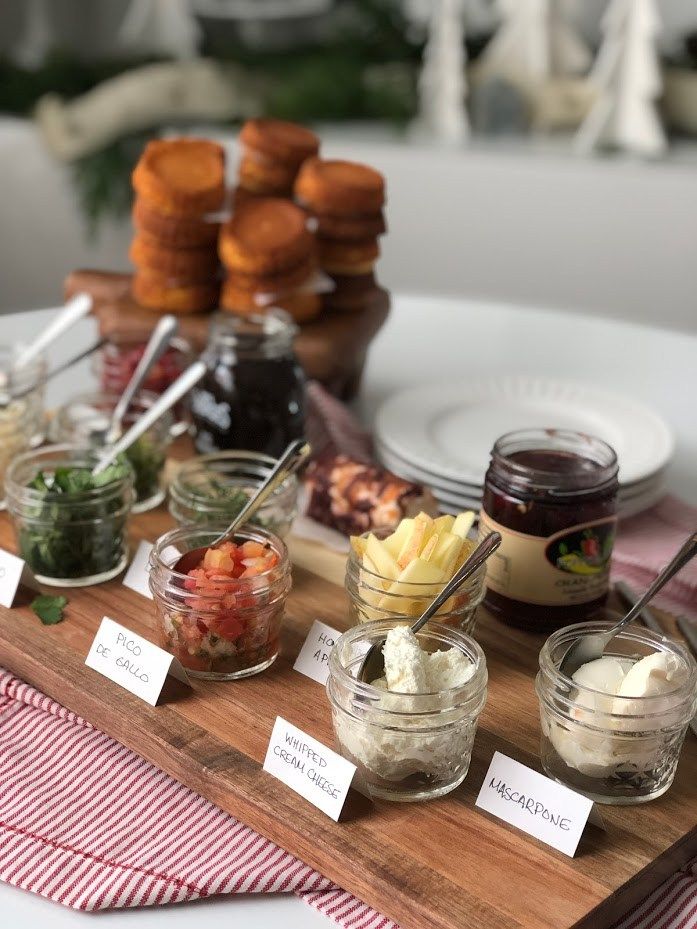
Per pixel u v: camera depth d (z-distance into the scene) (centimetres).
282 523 160
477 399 200
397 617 125
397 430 185
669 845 110
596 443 145
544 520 138
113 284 213
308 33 416
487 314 261
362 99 405
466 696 113
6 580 151
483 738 127
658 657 114
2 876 109
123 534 159
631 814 115
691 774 121
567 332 251
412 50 406
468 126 409
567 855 109
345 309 207
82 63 424
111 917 106
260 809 115
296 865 112
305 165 208
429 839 111
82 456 167
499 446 144
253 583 133
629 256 395
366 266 206
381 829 112
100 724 133
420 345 243
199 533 143
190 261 200
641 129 388
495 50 399
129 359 196
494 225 404
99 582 157
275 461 166
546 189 392
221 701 132
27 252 428
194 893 107
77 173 409
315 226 203
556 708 114
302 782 116
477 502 170
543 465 146
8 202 419
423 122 408
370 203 201
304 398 186
